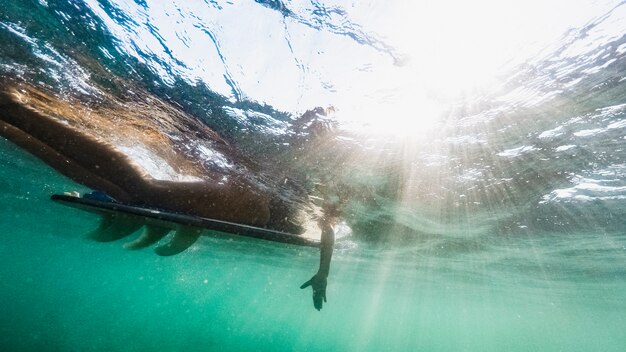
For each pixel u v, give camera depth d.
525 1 1.46
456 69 1.76
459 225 3.85
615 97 1.74
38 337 7.24
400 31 1.67
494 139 2.18
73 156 1.15
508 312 14.15
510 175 2.65
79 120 1.78
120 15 1.61
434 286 9.25
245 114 2.11
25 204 5.65
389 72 1.84
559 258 5.14
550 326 18.67
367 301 15.18
